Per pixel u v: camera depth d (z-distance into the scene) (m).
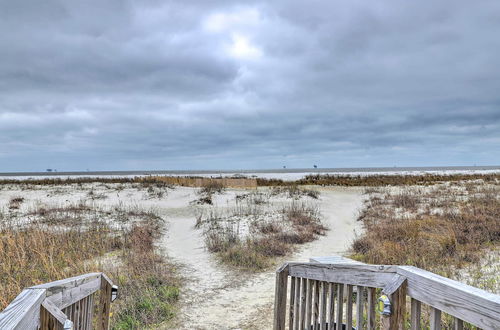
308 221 14.73
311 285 3.77
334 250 10.81
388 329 2.49
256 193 23.58
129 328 5.51
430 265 7.50
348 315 3.14
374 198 20.52
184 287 7.68
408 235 10.20
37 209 17.88
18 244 8.82
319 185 32.41
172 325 5.75
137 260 8.74
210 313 6.25
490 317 1.74
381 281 2.73
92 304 3.76
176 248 11.70
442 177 36.41
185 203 21.05
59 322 2.26
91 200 22.02
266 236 12.15
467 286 1.99
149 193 24.22
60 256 8.77
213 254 10.59
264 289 7.54
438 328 2.23
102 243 10.50
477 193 19.20
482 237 9.51
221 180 30.30
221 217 16.31
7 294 5.91
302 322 3.87
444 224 11.18
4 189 27.09
